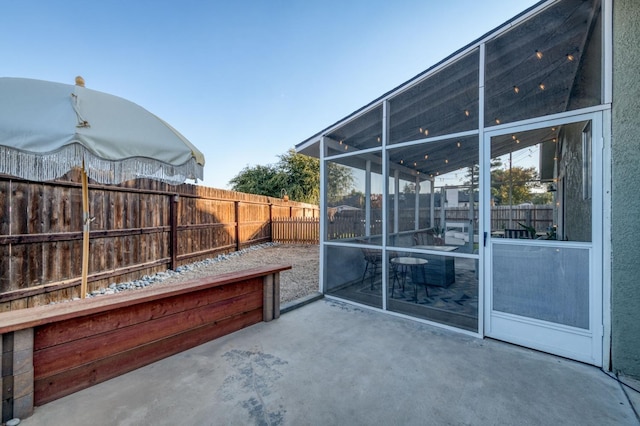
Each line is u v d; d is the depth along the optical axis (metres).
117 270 4.90
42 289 3.73
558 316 2.55
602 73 2.33
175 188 6.41
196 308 2.78
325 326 3.27
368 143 3.98
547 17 2.65
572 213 2.68
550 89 2.62
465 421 1.77
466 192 3.12
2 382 1.73
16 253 3.49
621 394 2.02
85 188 2.79
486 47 2.97
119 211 5.00
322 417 1.82
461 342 2.85
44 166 2.04
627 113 2.21
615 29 2.24
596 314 2.37
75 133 1.93
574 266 2.48
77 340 2.07
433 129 3.36
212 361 2.50
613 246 2.27
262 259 7.94
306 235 11.46
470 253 3.06
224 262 7.45
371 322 3.39
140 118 2.51
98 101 2.33
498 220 2.91
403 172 3.61
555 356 2.55
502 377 2.24
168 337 2.57
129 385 2.15
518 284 2.77
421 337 2.97
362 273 3.97
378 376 2.26
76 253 4.21
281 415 1.83
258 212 10.85
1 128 1.77
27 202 3.62
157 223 5.90
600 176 2.35
